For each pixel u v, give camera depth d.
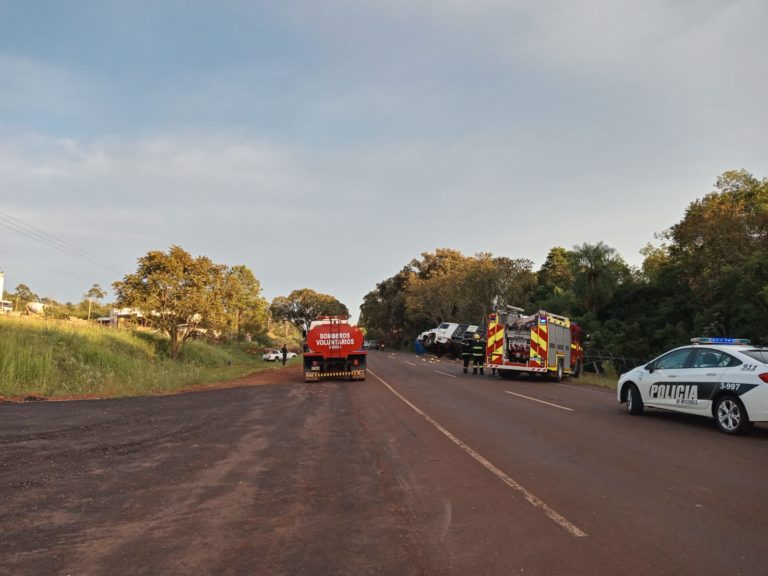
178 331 42.84
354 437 10.32
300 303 111.75
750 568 4.49
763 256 30.84
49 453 8.76
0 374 17.97
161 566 4.57
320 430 11.13
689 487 6.82
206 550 4.91
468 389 19.66
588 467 7.87
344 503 6.27
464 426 11.41
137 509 6.03
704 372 11.09
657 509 5.98
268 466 8.02
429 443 9.65
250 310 78.56
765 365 10.01
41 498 6.38
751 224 33.38
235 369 37.72
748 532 5.27
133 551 4.88
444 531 5.38
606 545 4.99
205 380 26.73
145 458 8.50
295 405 15.35
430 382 22.92
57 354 23.22
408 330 97.19
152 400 16.59
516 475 7.45
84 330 29.72
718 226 33.59
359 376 24.11
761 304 31.16
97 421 12.07
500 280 56.72
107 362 25.20
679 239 38.78
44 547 4.95
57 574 4.41
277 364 46.28
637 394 12.88
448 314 71.56
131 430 10.99
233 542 5.10
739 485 6.90
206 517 5.79
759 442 9.64
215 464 8.12
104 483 7.05
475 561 4.68
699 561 4.64
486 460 8.32
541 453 8.80
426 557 4.77
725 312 33.66
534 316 24.44
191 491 6.73
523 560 4.69
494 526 5.50
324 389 20.47
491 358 25.17
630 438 10.02
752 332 31.36
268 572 4.47
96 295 81.62
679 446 9.30
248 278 78.00
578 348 28.73
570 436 10.24
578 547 4.96
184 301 37.62
